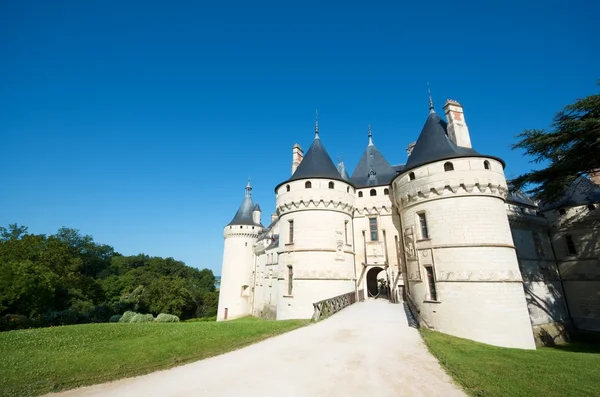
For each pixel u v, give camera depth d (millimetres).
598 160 17172
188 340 11320
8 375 7543
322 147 27641
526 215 29328
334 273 23031
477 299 17094
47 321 29031
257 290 48438
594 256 29125
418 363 9453
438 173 19625
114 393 7117
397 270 26062
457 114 23172
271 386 7574
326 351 10727
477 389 7234
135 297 56719
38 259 41344
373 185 28500
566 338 27656
